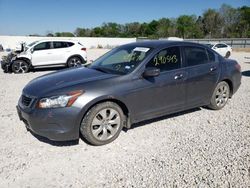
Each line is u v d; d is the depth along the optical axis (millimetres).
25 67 12039
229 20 80125
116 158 3637
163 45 4723
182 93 4824
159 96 4492
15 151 3799
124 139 4223
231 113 5516
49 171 3318
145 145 4016
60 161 3555
